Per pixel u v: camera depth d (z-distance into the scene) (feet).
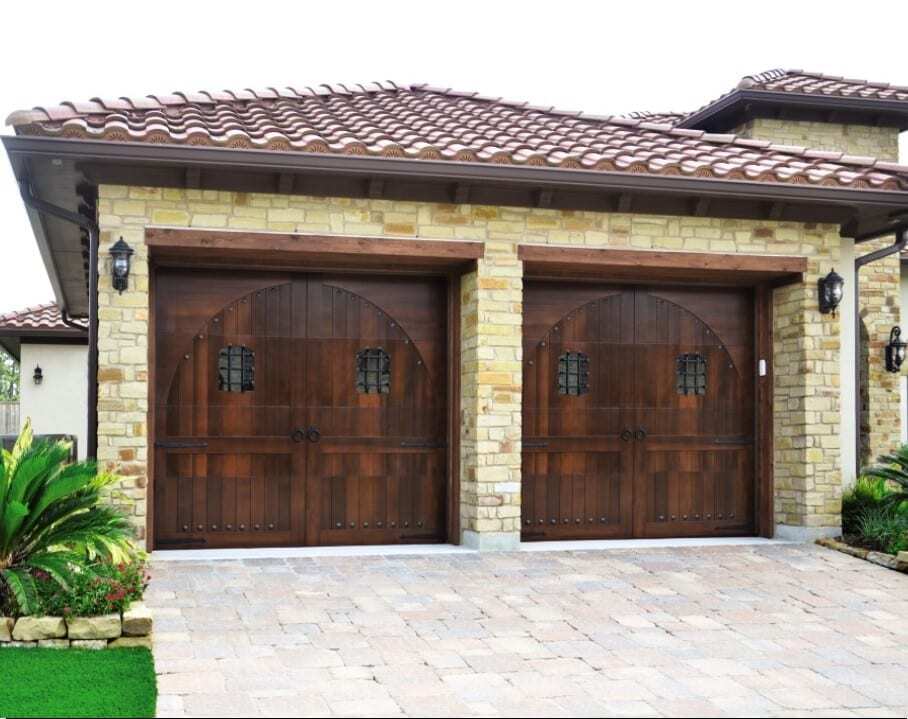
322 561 30.58
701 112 50.72
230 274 32.89
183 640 22.07
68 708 17.76
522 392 35.01
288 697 18.63
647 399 36.17
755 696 19.53
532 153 31.73
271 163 29.55
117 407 29.71
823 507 35.24
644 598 26.96
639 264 33.94
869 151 49.98
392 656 21.36
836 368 35.53
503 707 18.43
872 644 23.29
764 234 35.17
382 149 30.32
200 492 32.45
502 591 27.27
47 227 37.78
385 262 33.19
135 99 33.65
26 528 23.34
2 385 147.64
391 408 34.12
